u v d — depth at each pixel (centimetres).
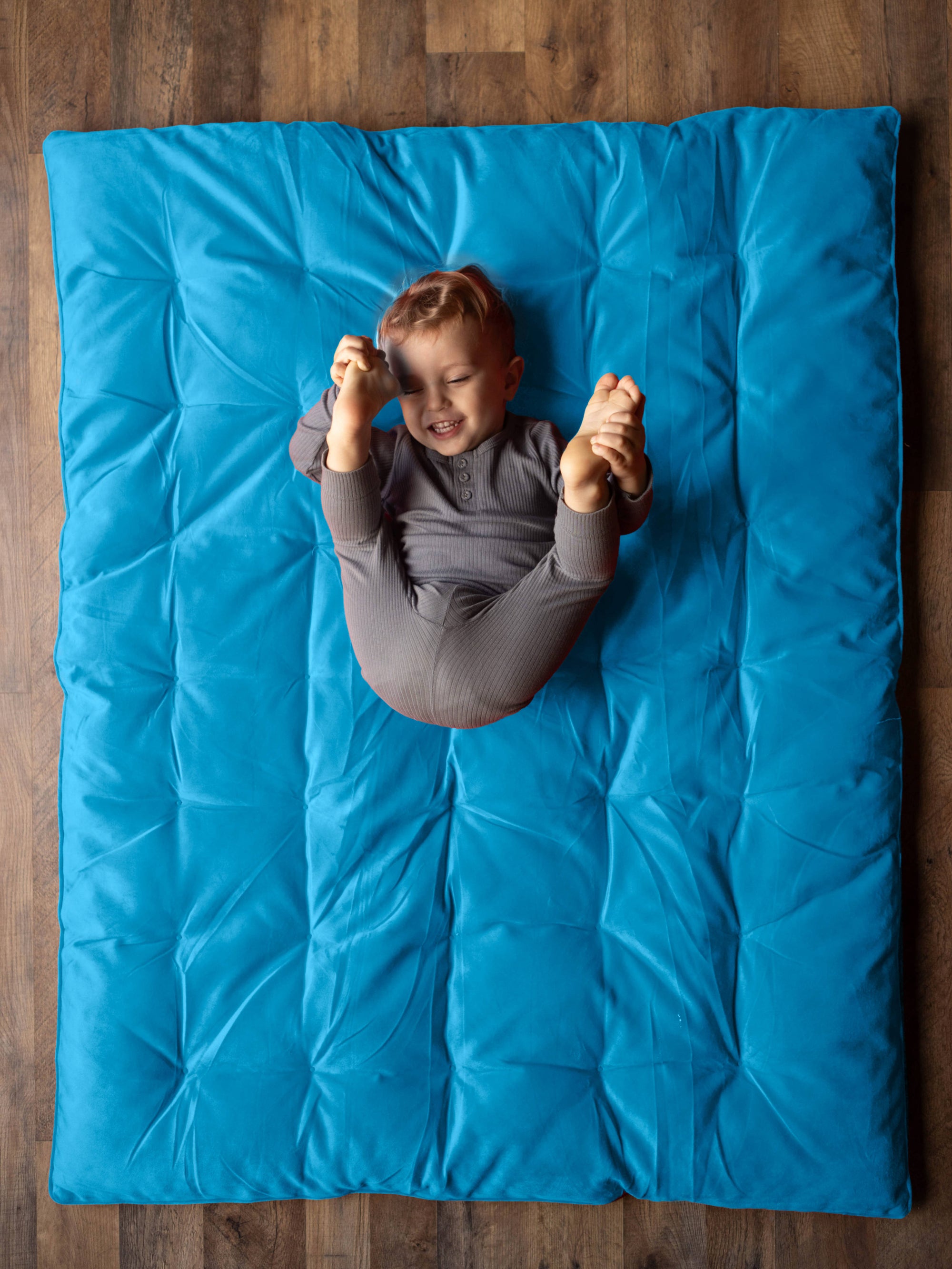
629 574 136
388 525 122
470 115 149
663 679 135
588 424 114
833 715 134
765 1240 141
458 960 133
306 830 135
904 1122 132
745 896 133
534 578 115
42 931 149
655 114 149
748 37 149
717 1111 130
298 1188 130
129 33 150
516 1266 141
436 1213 142
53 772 150
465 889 133
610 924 133
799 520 135
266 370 137
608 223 137
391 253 137
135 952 132
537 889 133
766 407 135
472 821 134
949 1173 141
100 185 138
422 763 135
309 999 132
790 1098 130
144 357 137
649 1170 129
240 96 150
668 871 133
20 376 151
